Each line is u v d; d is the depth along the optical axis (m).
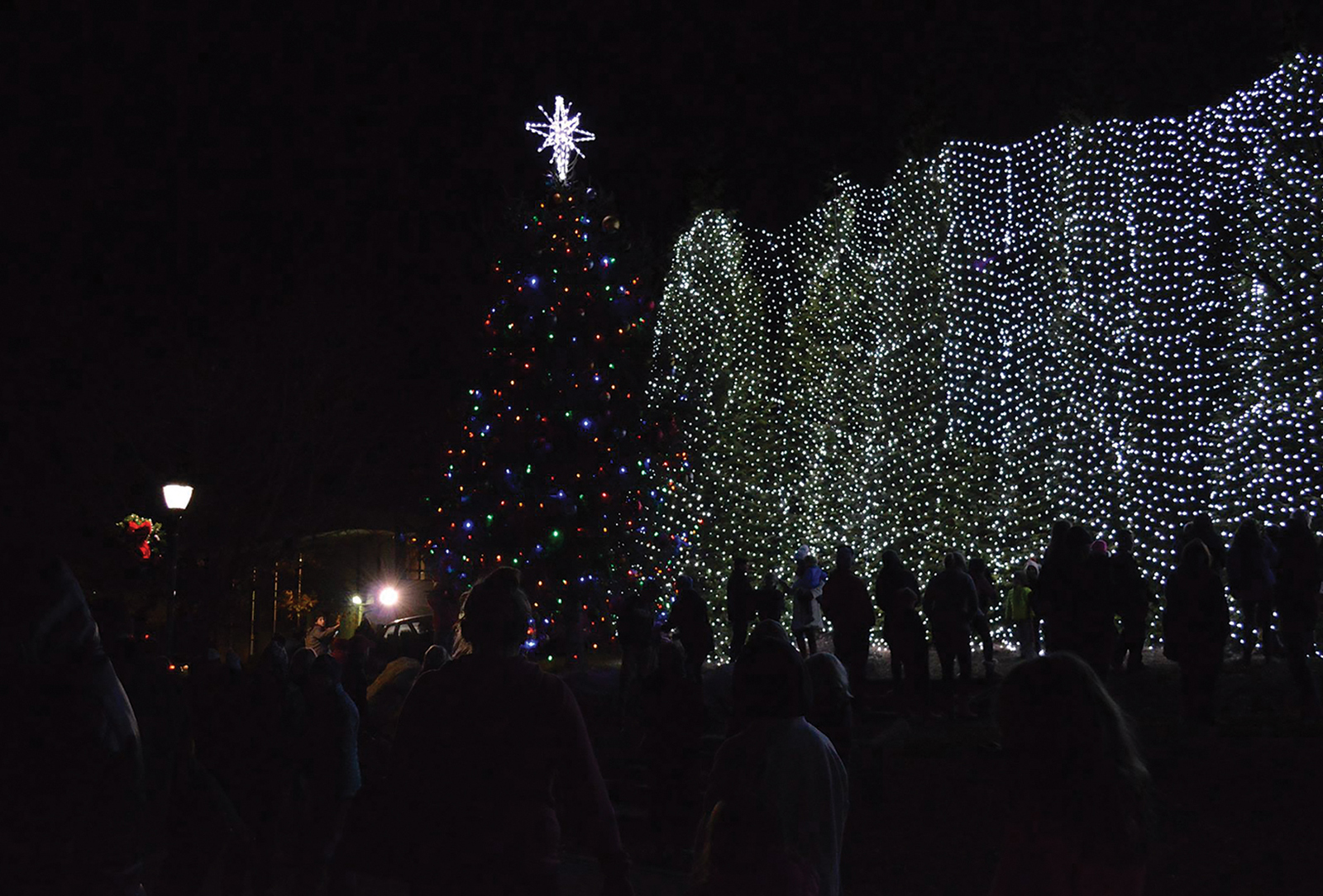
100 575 28.45
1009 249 21.98
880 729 13.70
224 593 30.22
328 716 8.03
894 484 21.91
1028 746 2.91
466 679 3.91
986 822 9.76
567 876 10.03
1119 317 19.78
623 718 15.68
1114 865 2.74
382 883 10.37
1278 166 17.11
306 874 7.86
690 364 24.03
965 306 22.06
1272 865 7.82
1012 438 21.08
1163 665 16.20
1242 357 17.69
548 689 3.91
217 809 6.27
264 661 10.69
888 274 23.09
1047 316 21.34
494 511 20.53
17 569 3.21
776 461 24.27
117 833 3.15
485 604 3.99
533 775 3.78
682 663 10.69
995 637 21.27
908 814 10.24
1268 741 10.42
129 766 3.22
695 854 4.29
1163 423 18.92
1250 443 17.05
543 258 21.48
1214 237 19.09
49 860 3.04
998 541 20.95
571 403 20.66
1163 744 10.56
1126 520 19.06
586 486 20.56
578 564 20.42
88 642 3.26
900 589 14.28
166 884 6.19
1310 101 16.91
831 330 24.08
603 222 22.14
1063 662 3.00
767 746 4.50
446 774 3.74
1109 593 11.14
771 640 4.71
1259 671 14.70
